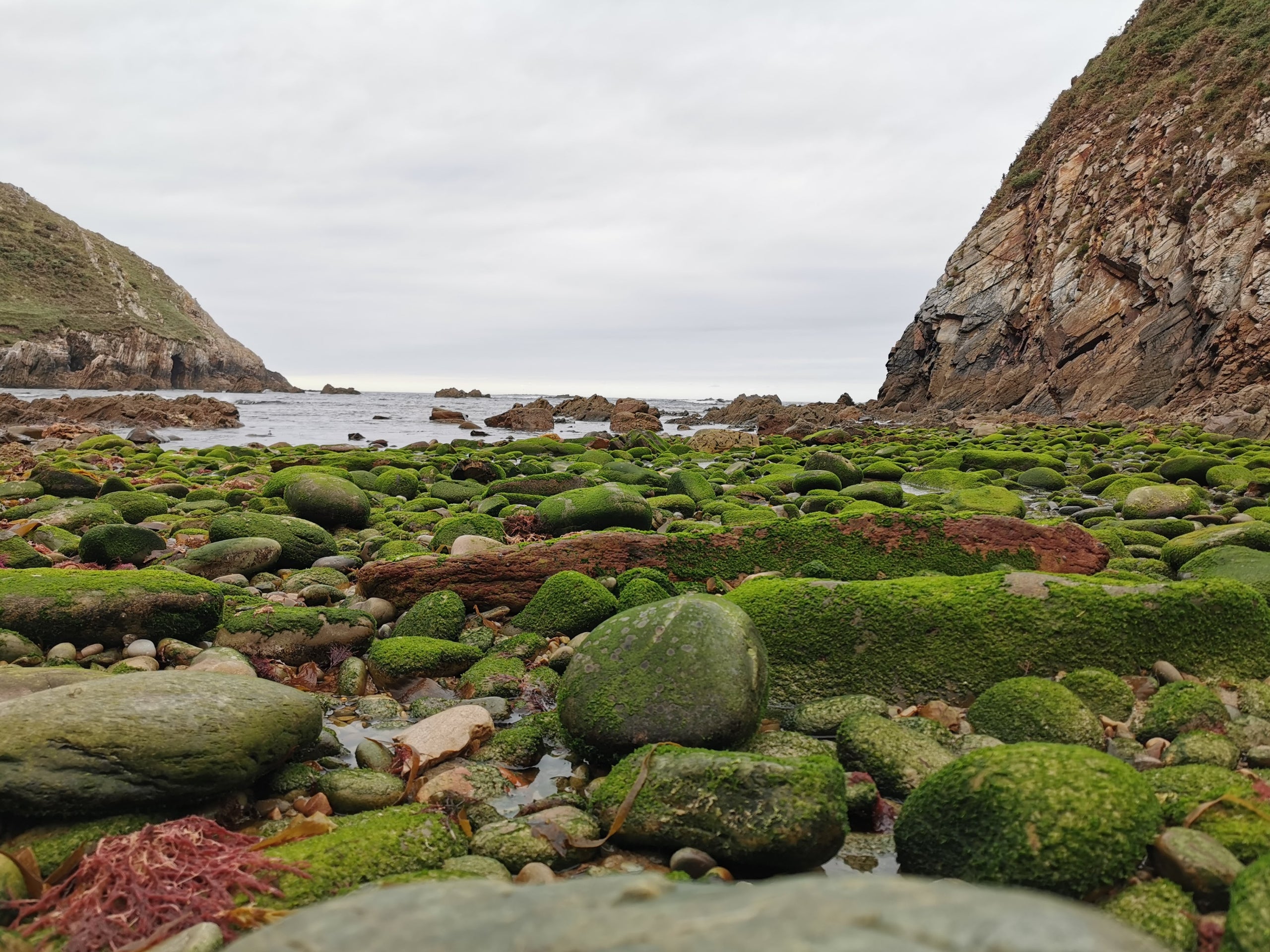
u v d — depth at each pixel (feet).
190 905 10.44
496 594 24.53
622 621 17.22
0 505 43.78
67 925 10.12
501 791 15.07
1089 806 10.91
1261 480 47.75
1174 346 128.36
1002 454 69.77
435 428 151.74
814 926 6.12
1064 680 17.69
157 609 20.57
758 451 90.27
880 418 183.21
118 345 386.11
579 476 49.49
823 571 25.05
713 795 12.64
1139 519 38.14
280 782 14.79
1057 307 155.94
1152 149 150.30
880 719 15.80
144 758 12.82
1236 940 9.14
